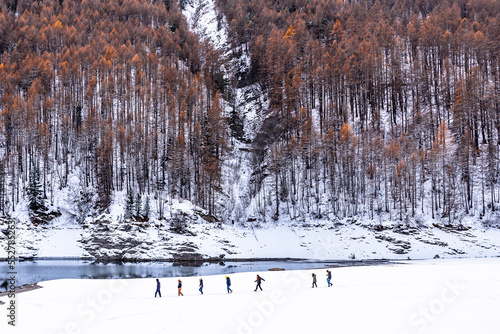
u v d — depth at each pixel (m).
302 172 113.56
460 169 102.06
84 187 100.81
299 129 126.31
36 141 107.38
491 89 115.38
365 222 94.00
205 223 96.31
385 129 124.12
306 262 75.75
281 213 104.12
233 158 127.94
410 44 161.62
